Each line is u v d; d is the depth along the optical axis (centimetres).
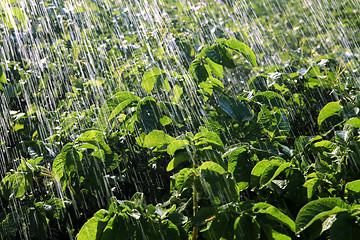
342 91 251
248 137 202
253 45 511
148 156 278
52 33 482
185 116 218
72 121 297
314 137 187
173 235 156
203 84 225
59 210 233
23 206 229
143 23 488
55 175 225
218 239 153
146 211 158
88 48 446
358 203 150
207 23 493
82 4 521
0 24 383
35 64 409
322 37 596
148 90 223
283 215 144
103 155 231
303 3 671
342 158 163
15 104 380
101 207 253
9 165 299
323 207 135
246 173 177
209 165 159
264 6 739
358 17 602
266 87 263
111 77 383
